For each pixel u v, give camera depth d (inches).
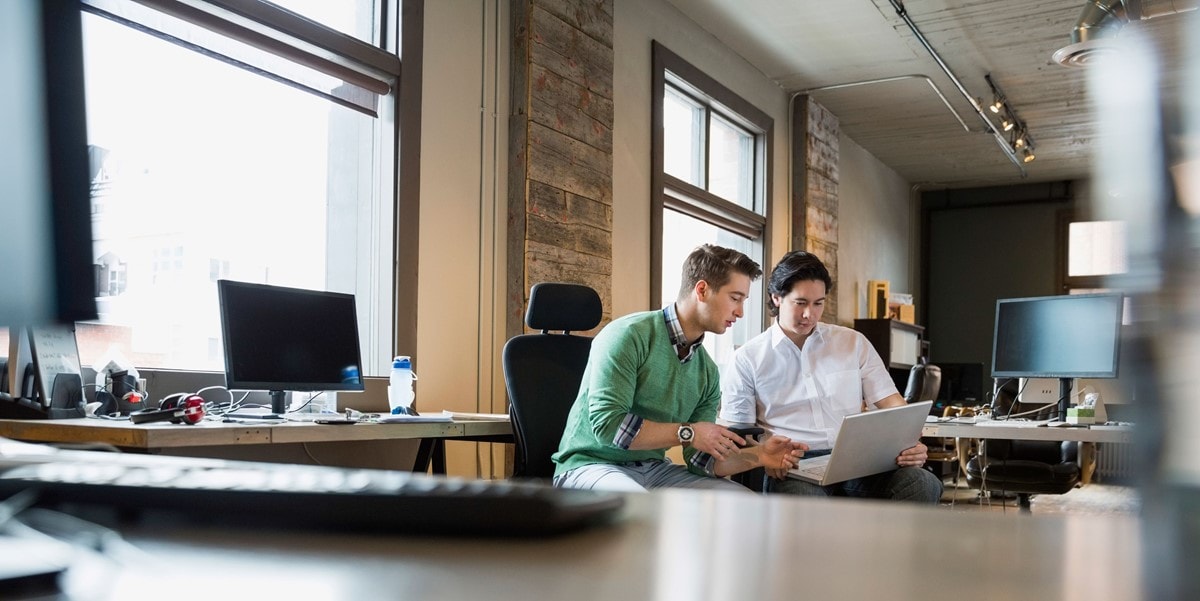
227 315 109.5
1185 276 6.6
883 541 14.4
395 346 152.9
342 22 153.6
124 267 118.3
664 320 109.5
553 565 12.1
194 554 13.1
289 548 13.5
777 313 126.1
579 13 193.8
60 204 13.8
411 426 111.6
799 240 303.3
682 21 243.8
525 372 121.0
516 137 179.5
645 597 10.1
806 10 242.7
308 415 114.9
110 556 12.7
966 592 10.4
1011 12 241.9
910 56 274.1
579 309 125.6
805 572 11.6
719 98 259.3
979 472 167.8
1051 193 422.3
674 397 109.0
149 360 122.2
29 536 14.2
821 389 122.0
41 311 13.6
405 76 157.3
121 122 118.1
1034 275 424.2
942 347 439.8
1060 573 11.6
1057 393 156.8
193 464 22.2
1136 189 6.6
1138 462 7.1
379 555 13.0
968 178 422.3
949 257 442.6
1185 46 6.5
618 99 215.0
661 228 226.8
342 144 158.7
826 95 309.9
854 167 365.4
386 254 154.6
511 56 181.8
